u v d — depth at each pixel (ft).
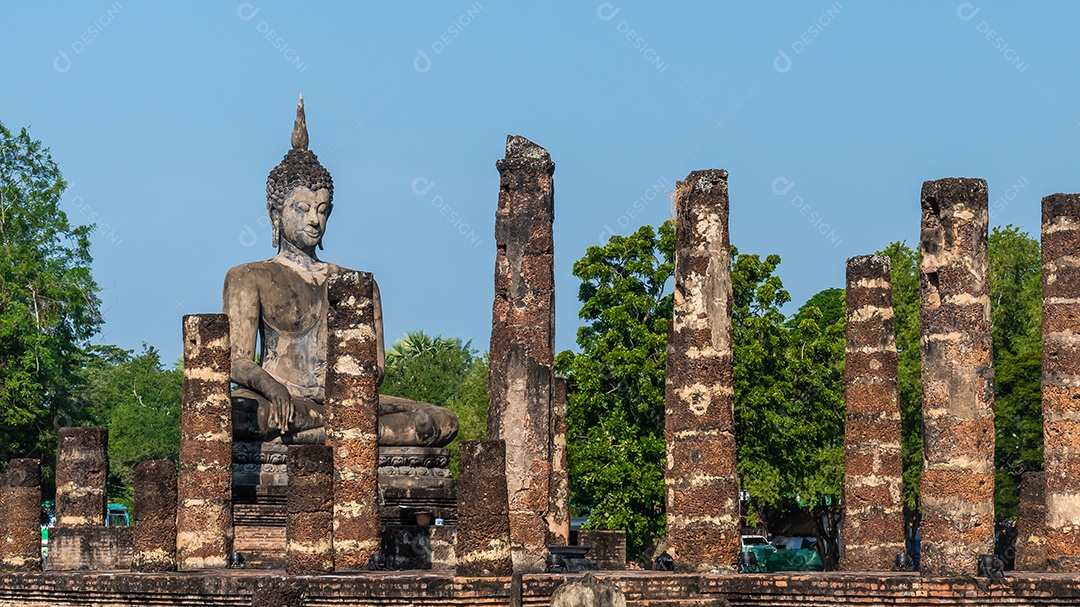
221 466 120.47
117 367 310.45
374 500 112.78
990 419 96.48
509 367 113.91
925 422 97.04
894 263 215.31
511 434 113.19
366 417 112.98
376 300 141.79
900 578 93.66
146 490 111.55
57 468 127.13
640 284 178.09
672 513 103.65
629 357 170.91
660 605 97.30
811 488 182.09
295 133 145.69
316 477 103.96
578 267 178.91
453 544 121.70
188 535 119.55
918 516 196.34
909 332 200.85
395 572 107.96
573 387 181.98
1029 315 210.79
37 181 191.83
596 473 171.01
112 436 283.79
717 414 103.14
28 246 188.44
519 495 112.37
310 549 103.50
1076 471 108.78
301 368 140.67
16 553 120.16
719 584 97.96
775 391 174.29
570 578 97.14
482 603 95.76
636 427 173.99
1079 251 109.50
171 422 287.28
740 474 177.06
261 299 140.46
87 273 191.83
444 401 305.53
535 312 116.37
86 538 125.08
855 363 116.57
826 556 196.85
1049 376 110.11
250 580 101.50
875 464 115.14
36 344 184.44
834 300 252.83
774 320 178.40
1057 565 108.99
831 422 182.19
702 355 103.40
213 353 120.88
